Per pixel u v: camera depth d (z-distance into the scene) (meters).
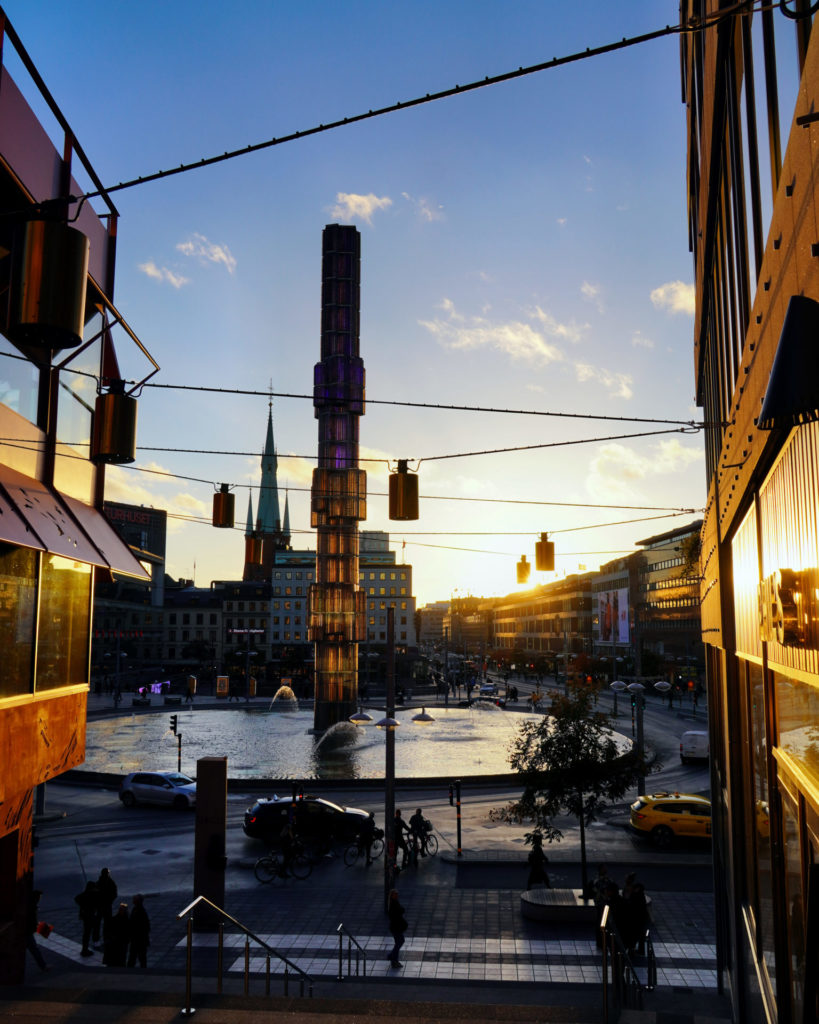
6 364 10.65
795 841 5.83
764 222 6.28
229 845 27.34
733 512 9.52
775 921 6.96
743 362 7.56
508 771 43.03
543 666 133.88
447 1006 9.05
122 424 7.82
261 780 37.25
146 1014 8.69
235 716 74.94
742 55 7.27
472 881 23.02
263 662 137.38
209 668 129.12
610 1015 8.98
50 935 18.38
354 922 19.36
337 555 62.75
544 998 12.70
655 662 95.56
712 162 10.12
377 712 79.81
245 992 11.46
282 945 17.73
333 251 64.06
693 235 16.92
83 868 24.25
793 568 5.47
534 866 21.39
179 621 147.38
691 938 18.23
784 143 5.14
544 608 167.62
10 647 10.35
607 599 121.56
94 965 16.23
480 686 108.25
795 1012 6.12
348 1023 8.48
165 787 33.31
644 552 111.75
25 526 9.92
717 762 15.45
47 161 10.91
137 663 141.12
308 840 26.95
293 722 69.38
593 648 131.00
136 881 22.88
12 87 9.84
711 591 13.72
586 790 21.47
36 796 31.72
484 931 18.58
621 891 21.38
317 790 37.03
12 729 10.35
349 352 63.66
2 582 10.13
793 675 5.49
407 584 149.50
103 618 143.50
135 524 162.50
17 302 4.81
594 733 22.06
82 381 13.39
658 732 58.81
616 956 10.72
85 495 13.58
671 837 27.03
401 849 26.52
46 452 11.98
